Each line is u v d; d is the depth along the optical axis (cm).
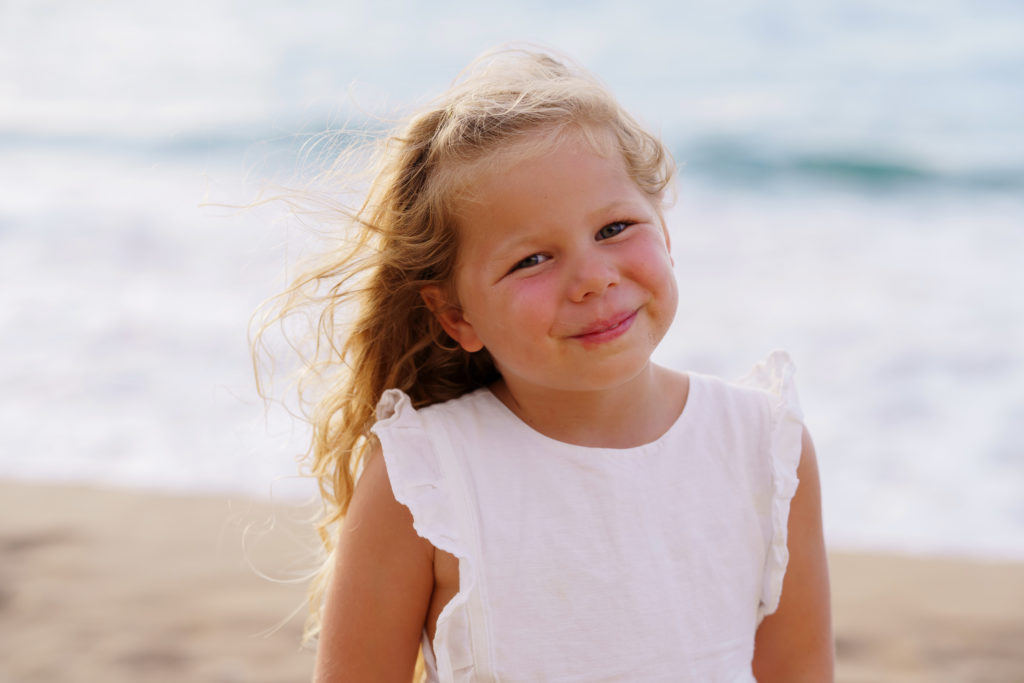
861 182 1404
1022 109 1661
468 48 2036
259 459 662
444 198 179
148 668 405
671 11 2008
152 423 715
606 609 176
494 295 174
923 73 1822
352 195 202
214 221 1213
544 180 170
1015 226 1168
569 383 173
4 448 688
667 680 176
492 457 183
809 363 788
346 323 212
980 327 848
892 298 934
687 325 882
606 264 169
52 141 1767
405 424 184
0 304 956
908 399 719
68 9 2348
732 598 185
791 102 1755
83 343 856
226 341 848
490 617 173
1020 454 636
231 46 2112
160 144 1742
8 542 543
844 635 446
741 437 192
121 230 1194
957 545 544
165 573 500
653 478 184
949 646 433
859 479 620
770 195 1361
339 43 2069
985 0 1958
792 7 1980
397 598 180
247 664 408
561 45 2017
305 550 527
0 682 394
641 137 186
